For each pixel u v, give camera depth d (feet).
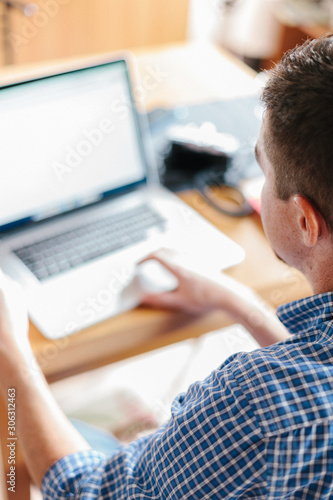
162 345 3.80
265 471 1.94
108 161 4.11
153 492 2.23
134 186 4.34
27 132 3.69
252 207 4.31
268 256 4.04
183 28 9.80
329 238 2.10
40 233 3.92
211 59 6.21
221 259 3.91
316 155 1.91
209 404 2.04
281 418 1.91
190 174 4.64
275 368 1.98
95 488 2.43
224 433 1.99
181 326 3.68
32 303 3.47
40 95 3.68
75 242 3.90
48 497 2.60
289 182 2.09
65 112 3.80
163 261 3.75
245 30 9.94
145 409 4.56
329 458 1.85
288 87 1.98
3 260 3.71
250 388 1.98
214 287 3.65
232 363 2.15
